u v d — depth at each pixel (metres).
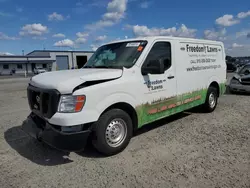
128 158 3.67
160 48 4.65
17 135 4.92
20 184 2.98
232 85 10.41
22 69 59.25
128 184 2.90
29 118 4.07
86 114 3.34
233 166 3.27
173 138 4.52
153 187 2.81
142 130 5.10
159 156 3.70
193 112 6.70
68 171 3.30
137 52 4.32
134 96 4.05
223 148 3.93
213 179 2.94
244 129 4.96
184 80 5.26
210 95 6.44
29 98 4.01
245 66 10.99
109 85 3.64
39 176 3.18
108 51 4.84
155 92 4.48
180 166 3.33
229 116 6.14
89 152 3.96
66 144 3.25
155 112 4.54
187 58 5.36
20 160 3.70
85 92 3.34
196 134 4.72
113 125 3.76
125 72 3.96
